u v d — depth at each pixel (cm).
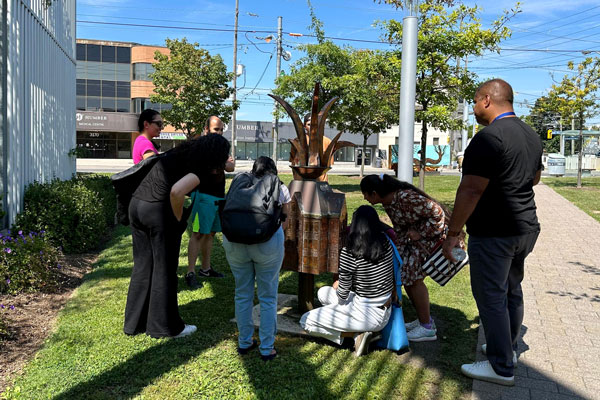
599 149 3841
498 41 953
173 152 368
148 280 374
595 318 447
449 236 308
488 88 313
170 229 367
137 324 376
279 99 393
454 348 370
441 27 948
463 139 3681
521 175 292
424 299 380
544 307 479
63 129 934
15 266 468
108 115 4425
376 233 346
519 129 295
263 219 316
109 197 873
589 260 687
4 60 573
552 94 1869
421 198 362
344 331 356
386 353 359
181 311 433
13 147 598
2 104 572
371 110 1602
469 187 294
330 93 1620
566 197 1537
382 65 1037
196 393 294
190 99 2305
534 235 305
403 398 295
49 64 802
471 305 474
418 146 3859
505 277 306
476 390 308
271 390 298
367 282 349
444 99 1029
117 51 4450
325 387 305
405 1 502
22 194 634
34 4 707
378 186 374
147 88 4488
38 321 407
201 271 544
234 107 2433
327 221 379
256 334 385
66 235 623
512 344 345
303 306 420
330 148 388
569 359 358
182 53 2336
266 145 5131
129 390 296
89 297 460
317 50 1595
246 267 338
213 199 491
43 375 309
